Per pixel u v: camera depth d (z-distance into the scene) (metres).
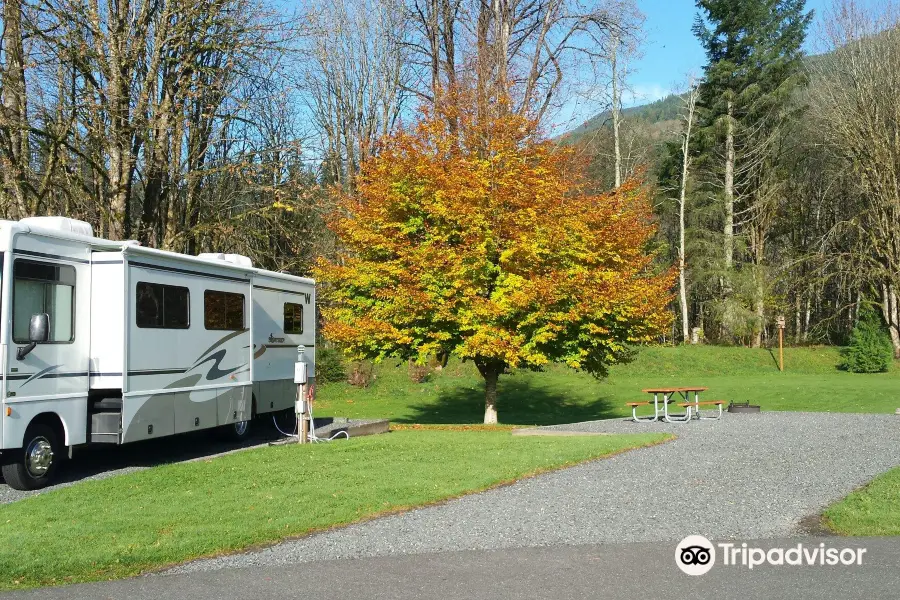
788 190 49.31
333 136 35.47
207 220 24.62
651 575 6.57
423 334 20.45
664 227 52.75
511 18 31.70
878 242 42.88
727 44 47.41
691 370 40.41
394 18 35.19
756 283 44.66
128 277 12.50
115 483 10.52
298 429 15.12
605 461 12.71
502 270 20.17
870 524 8.25
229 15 22.81
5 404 10.52
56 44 20.30
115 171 21.97
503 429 19.19
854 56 42.03
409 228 20.59
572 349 21.03
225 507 9.05
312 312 19.92
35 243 11.21
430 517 8.79
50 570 6.75
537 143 22.02
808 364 41.88
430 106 25.73
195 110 24.53
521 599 5.98
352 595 6.14
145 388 12.81
